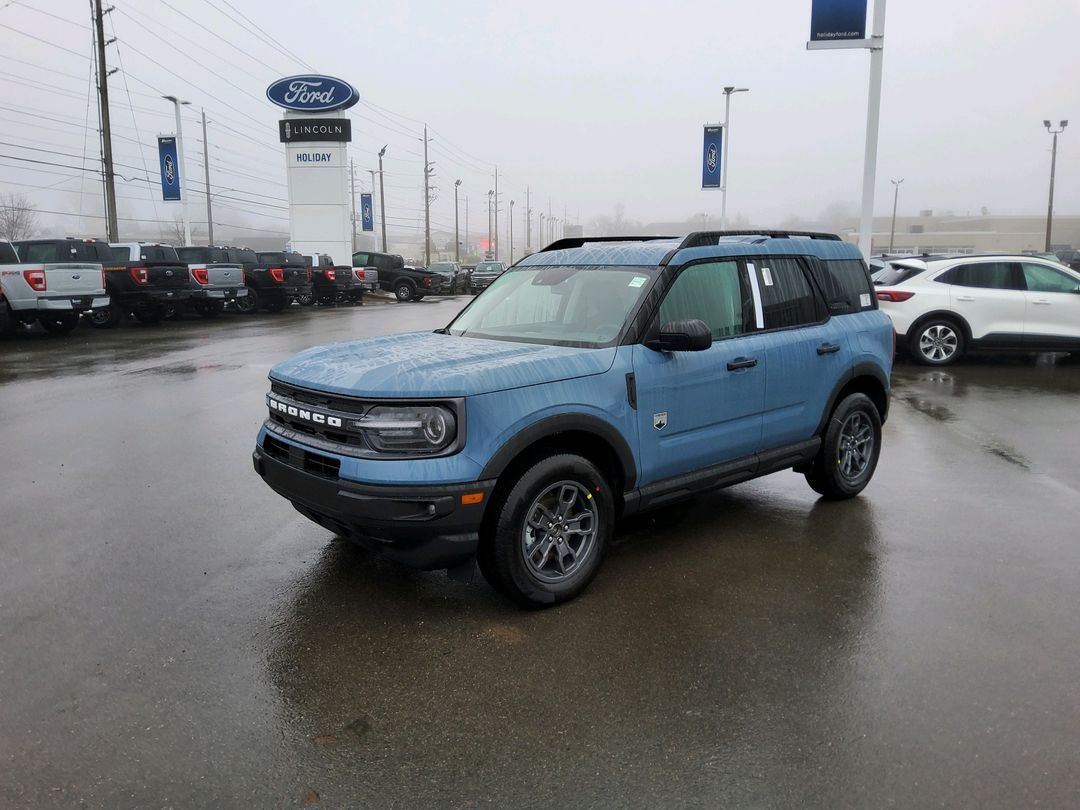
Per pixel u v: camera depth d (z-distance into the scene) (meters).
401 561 3.74
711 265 4.71
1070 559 4.62
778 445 5.08
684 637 3.66
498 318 4.91
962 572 4.43
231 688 3.23
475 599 4.08
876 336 5.77
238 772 2.70
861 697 3.16
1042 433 7.89
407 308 27.75
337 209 34.22
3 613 3.88
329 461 3.68
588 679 3.30
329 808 2.53
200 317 21.77
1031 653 3.51
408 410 3.50
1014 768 2.71
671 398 4.32
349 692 3.21
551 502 3.94
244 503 5.60
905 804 2.54
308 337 16.61
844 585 4.25
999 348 11.95
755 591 4.18
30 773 2.68
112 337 16.55
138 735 2.91
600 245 5.09
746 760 2.76
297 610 3.95
